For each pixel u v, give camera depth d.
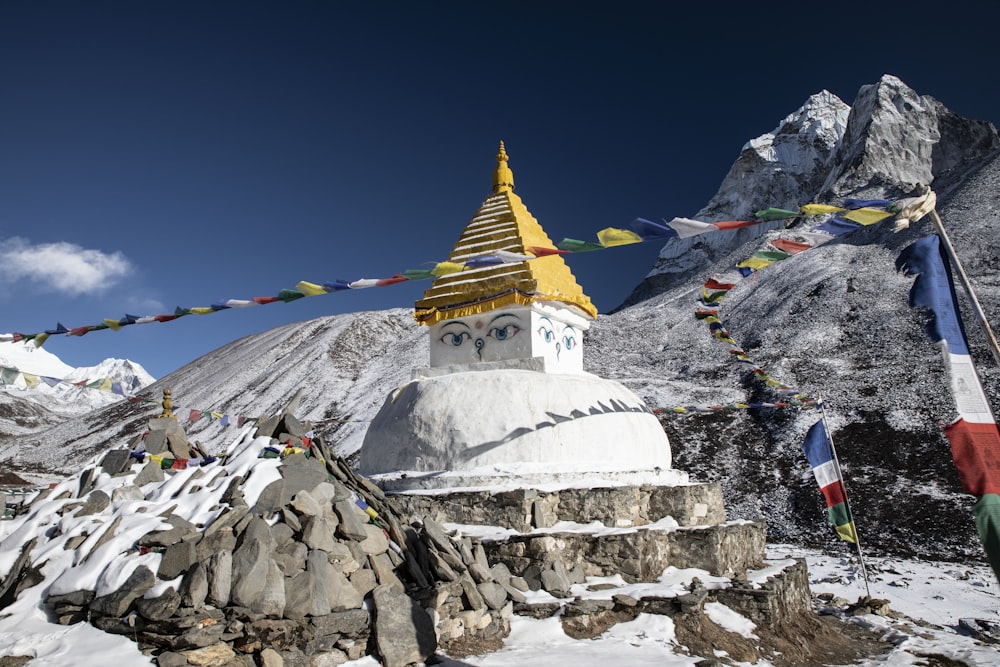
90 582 9.29
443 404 14.70
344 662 9.27
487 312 16.14
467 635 10.66
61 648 8.59
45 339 10.30
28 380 11.10
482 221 17.44
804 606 15.20
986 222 63.25
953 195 73.06
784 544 29.64
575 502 13.55
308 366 76.12
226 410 70.62
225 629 8.70
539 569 12.15
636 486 14.16
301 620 9.09
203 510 10.16
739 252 94.56
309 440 11.96
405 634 9.71
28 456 72.88
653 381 55.06
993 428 6.69
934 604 18.80
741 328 62.44
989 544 6.39
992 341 6.88
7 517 11.52
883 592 20.22
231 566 9.06
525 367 15.53
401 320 88.31
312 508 10.08
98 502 10.87
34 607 9.40
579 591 12.15
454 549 11.50
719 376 53.78
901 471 33.69
